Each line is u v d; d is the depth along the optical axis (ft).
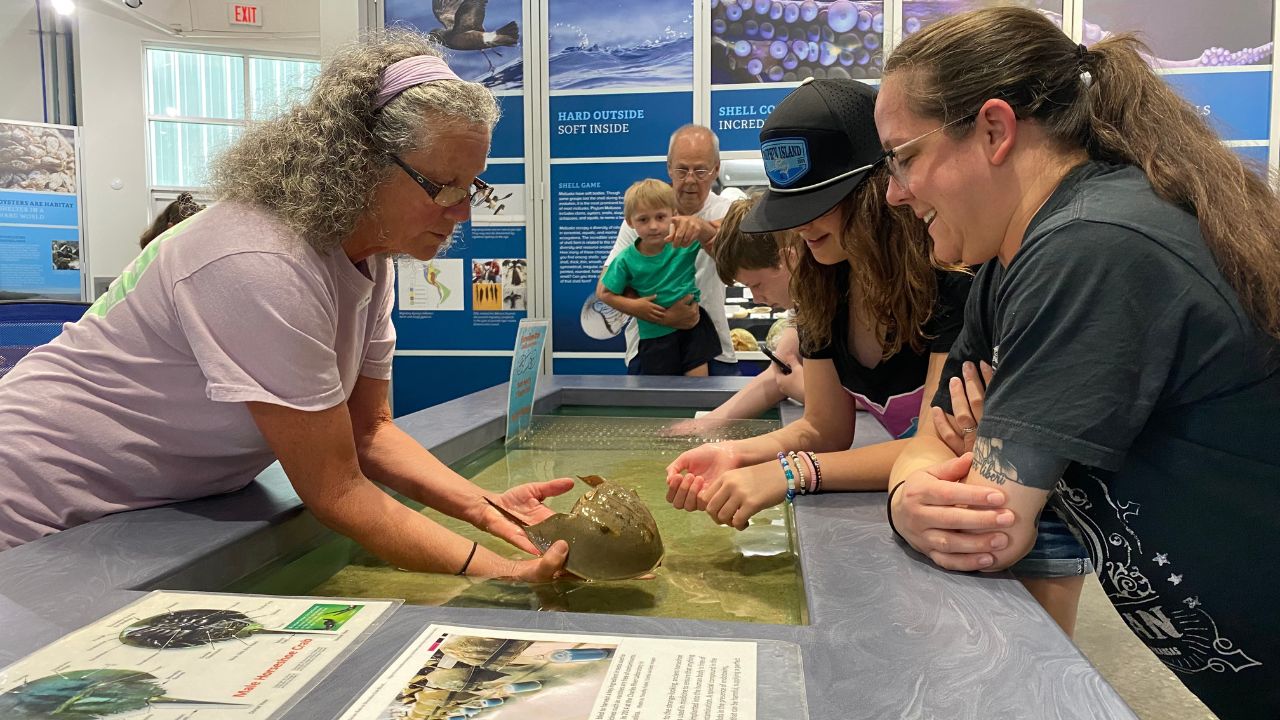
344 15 14.79
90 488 3.84
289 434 3.53
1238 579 2.96
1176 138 2.85
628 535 3.51
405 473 4.56
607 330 14.90
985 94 2.85
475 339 15.20
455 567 3.67
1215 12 12.62
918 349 4.51
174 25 22.67
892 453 4.25
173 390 3.78
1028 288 2.78
